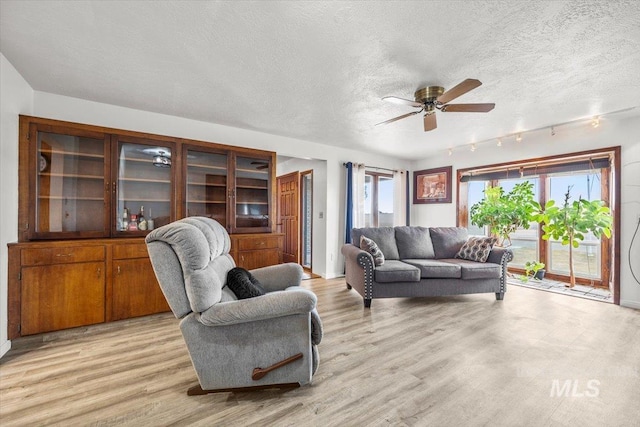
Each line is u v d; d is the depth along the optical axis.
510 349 2.31
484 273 3.58
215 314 1.59
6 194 2.31
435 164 5.70
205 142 3.45
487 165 4.88
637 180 3.35
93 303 2.70
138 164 3.22
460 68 2.26
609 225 3.71
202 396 1.72
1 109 2.21
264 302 1.65
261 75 2.42
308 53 2.09
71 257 2.61
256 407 1.62
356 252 3.58
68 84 2.63
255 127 3.86
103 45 2.02
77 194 2.90
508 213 4.56
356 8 1.62
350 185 4.95
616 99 2.84
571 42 1.91
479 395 1.73
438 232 4.38
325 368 2.03
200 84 2.61
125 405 1.63
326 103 3.01
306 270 5.52
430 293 3.52
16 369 2.01
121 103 3.06
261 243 3.71
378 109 3.18
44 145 2.71
